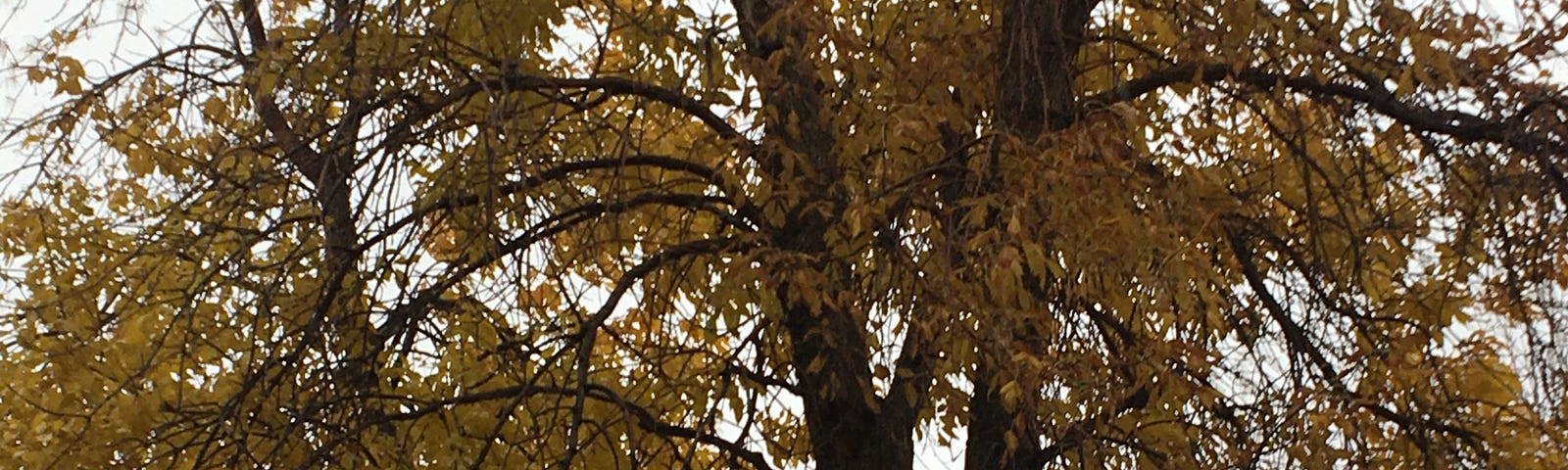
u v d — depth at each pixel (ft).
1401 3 17.53
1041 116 18.49
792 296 16.98
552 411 20.20
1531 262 18.38
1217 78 19.53
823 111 18.65
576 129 20.88
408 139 19.38
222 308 20.29
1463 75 17.76
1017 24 18.25
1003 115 18.56
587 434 20.83
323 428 18.24
